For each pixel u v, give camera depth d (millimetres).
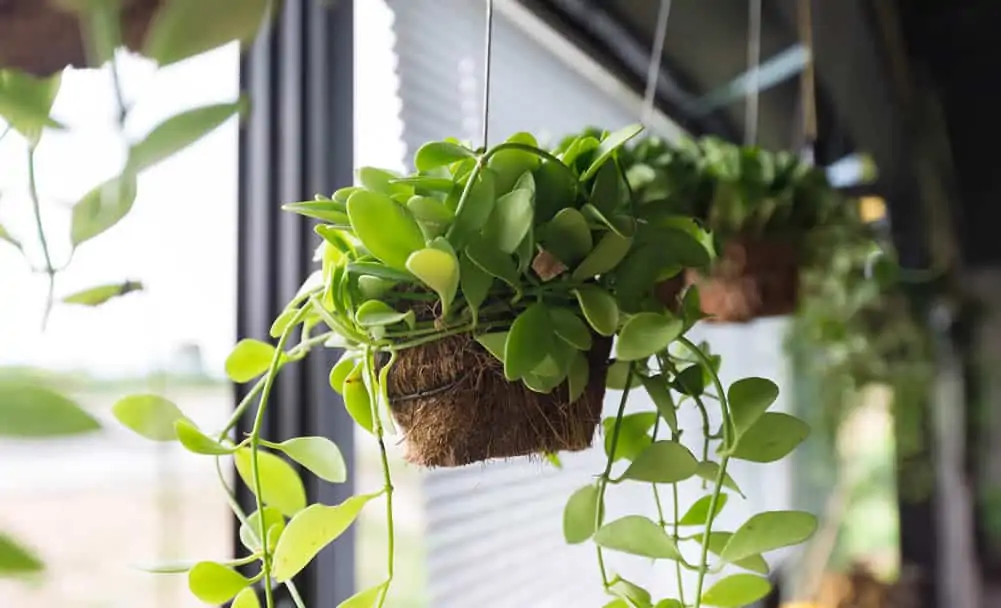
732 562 625
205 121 396
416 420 615
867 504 2783
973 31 2756
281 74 984
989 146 2801
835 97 2252
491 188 567
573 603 1521
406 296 579
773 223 1176
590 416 653
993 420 2730
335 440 986
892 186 2877
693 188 1122
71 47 384
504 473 1345
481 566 1254
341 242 606
